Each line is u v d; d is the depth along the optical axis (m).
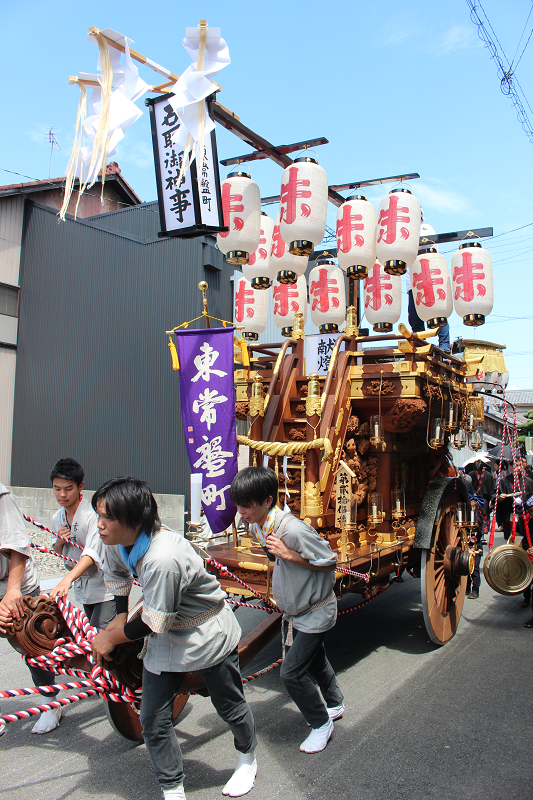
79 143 3.66
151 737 2.33
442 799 2.57
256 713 3.50
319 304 5.77
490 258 5.68
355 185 5.93
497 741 3.10
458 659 4.45
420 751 2.99
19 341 11.56
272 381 4.65
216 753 3.01
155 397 9.76
